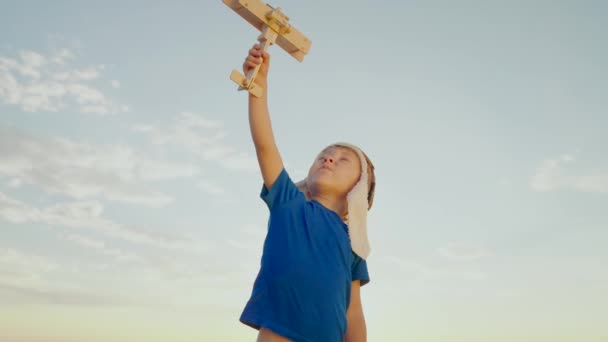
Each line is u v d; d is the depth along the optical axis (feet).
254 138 11.28
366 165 13.03
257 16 11.25
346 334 12.16
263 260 11.01
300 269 10.61
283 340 10.25
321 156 13.01
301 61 11.92
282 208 11.29
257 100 11.27
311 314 10.43
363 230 12.21
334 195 12.59
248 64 11.24
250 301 10.62
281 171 11.52
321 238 11.20
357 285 12.42
